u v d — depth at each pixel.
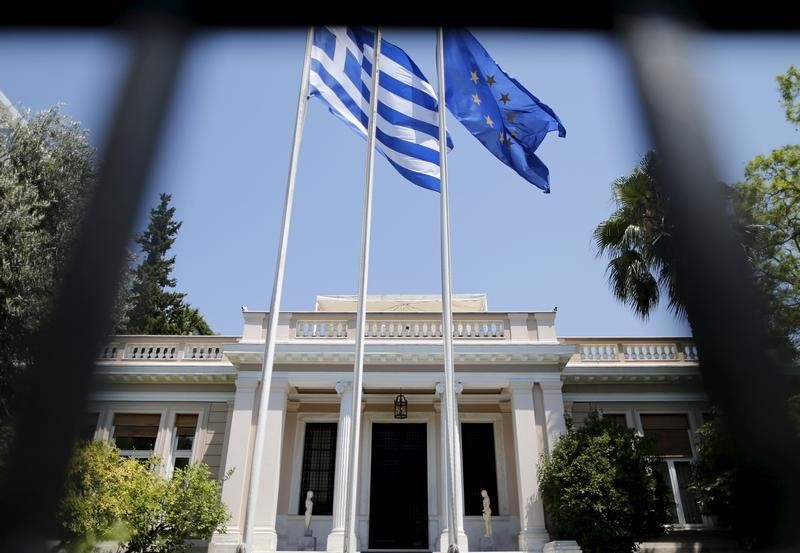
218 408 17.45
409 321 17.34
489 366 16.50
